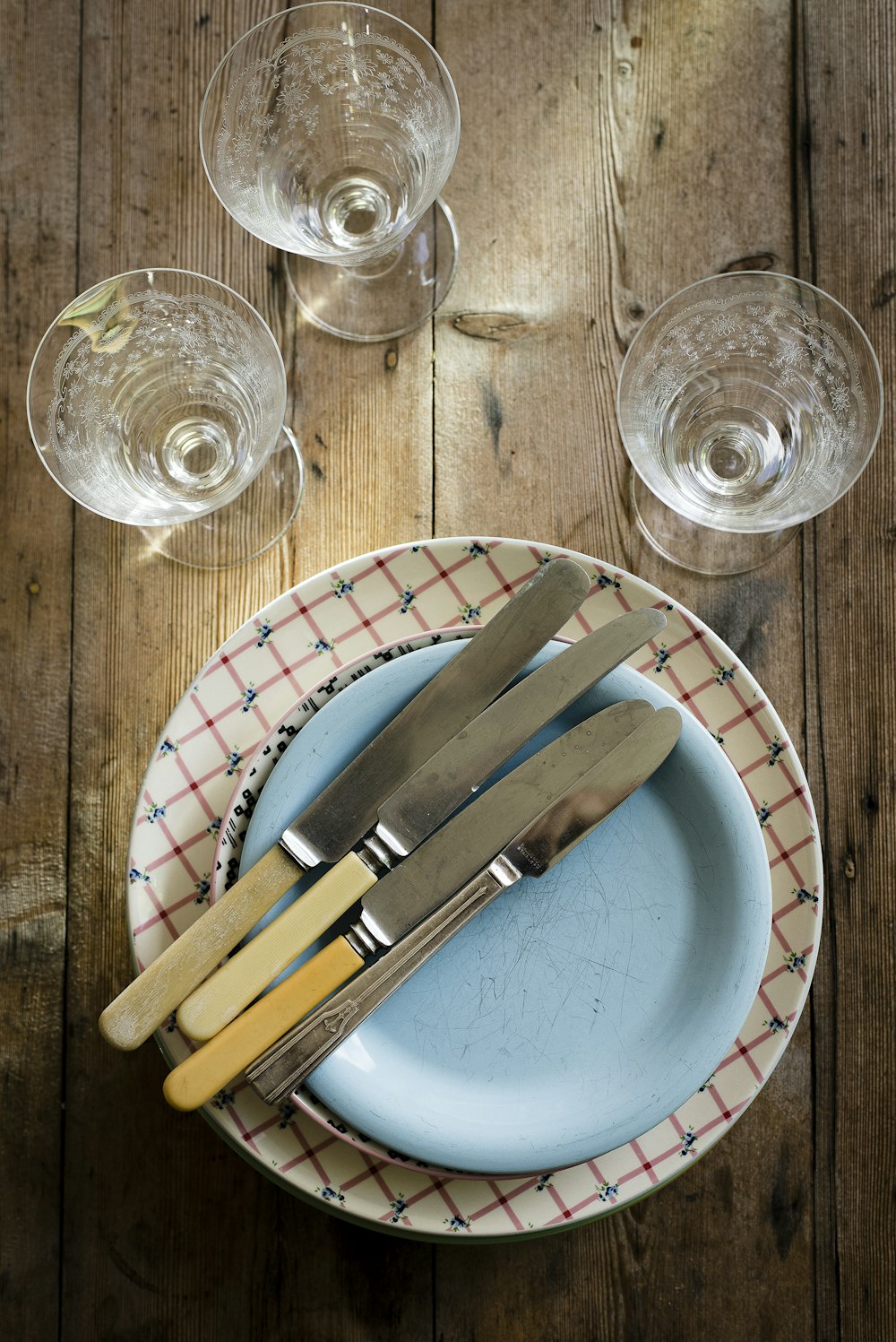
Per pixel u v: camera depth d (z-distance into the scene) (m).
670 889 0.65
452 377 0.78
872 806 0.77
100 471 0.72
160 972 0.60
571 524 0.78
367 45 0.68
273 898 0.61
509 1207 0.65
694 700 0.68
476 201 0.79
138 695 0.77
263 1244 0.75
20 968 0.76
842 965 0.77
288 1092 0.59
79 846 0.76
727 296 0.70
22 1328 0.74
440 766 0.62
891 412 0.79
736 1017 0.62
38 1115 0.75
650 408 0.74
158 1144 0.75
